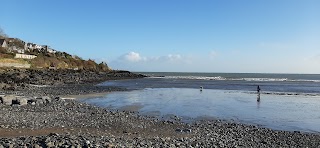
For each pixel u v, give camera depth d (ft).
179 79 466.29
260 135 81.05
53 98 139.03
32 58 449.48
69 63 524.52
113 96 180.96
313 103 162.30
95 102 150.10
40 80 271.90
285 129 93.40
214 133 79.92
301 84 364.17
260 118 112.06
